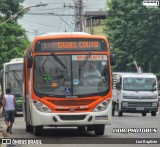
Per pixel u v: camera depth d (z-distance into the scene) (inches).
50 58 1096.2
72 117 1075.3
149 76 1999.3
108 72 1099.3
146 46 2925.7
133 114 2315.5
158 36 2896.2
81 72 1093.1
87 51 1102.4
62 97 1077.8
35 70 1091.9
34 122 1085.1
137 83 1989.4
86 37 1106.1
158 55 2896.2
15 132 1274.6
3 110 1263.5
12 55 3043.8
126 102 1969.7
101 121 1081.4
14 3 3073.3
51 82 1085.8
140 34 2933.1
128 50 3046.3
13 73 2140.7
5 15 3097.9
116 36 3110.2
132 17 3006.9
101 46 1108.5
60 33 1117.7
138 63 2999.5
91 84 1088.8
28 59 1091.9
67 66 1093.8
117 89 2031.3
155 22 2886.3
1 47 2915.8
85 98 1079.0
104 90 1088.8
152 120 1662.2
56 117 1072.8
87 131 1268.5
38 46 1099.3
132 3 3016.7
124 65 3157.0
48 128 1375.5
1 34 2955.2
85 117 1075.3
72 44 1103.6
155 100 1978.3
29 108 1148.5
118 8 3129.9
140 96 1967.3
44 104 1077.8
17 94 2123.5
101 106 1083.3
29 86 1140.5
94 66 1100.5
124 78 1990.7
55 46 1100.5
